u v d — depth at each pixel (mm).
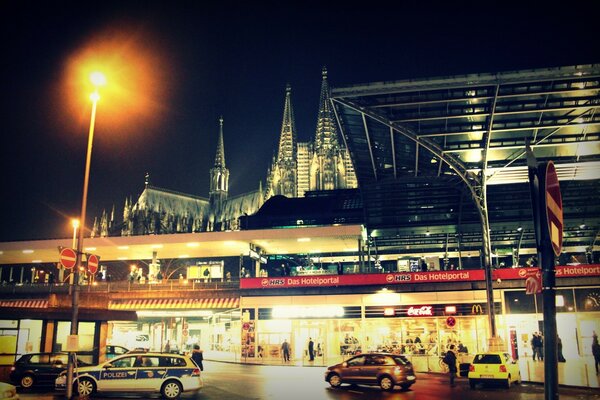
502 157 37625
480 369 23188
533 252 57281
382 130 37406
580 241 53469
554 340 4188
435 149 36312
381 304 37500
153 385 19578
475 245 56469
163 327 49250
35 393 21109
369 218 50344
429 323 36500
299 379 26656
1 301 46656
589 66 29062
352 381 22797
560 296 34500
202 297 41094
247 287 39812
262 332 38938
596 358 27016
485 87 31172
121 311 27922
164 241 45688
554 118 33656
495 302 35875
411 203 48156
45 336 25375
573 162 37469
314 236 43531
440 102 32438
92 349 26641
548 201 4426
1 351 24531
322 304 38438
